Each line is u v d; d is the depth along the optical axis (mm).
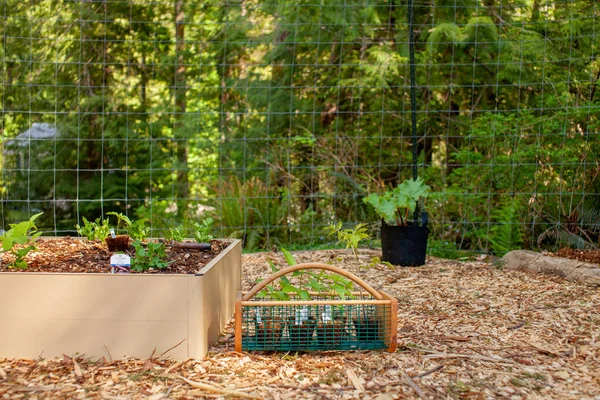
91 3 10422
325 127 10438
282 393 2613
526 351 3201
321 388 2674
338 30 9836
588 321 3744
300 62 10266
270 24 10672
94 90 10750
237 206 7230
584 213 6508
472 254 6551
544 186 6777
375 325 3211
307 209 7672
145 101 10883
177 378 2742
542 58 8742
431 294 4523
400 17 10031
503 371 2908
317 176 8211
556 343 3338
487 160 7312
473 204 7098
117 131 10742
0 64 10125
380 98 9773
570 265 5062
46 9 10281
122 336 2951
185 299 2936
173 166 10016
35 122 10531
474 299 4355
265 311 3129
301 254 6172
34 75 10336
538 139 6738
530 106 9070
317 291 3322
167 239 4359
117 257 3268
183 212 8812
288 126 10312
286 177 8039
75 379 2727
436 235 7105
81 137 10578
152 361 2918
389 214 5438
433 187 7824
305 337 3119
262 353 3127
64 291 2953
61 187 10531
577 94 7383
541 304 4184
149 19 10789
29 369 2834
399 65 9406
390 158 9805
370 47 10180
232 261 4000
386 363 2980
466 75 9773
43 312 2957
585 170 6566
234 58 10828
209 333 3137
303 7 9906
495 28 9000
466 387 2707
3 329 2969
